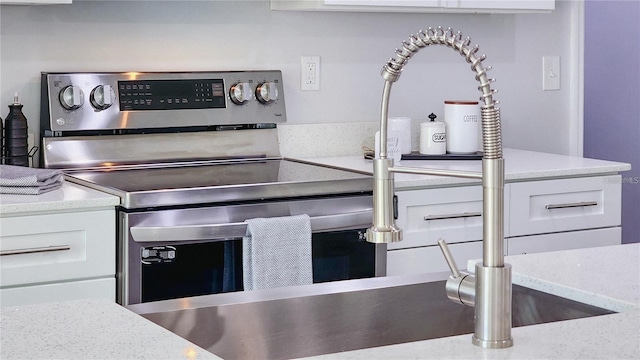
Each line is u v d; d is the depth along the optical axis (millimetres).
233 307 1594
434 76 3480
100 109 2793
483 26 3557
